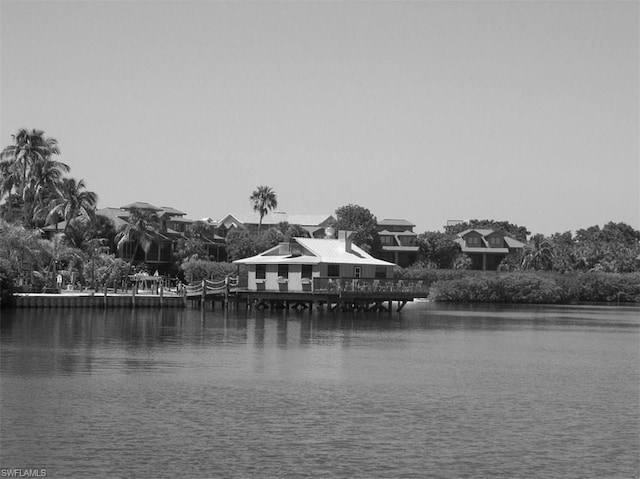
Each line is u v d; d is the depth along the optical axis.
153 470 29.19
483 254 186.62
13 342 62.03
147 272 143.75
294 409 38.88
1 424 34.69
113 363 52.12
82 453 30.92
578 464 30.75
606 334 85.50
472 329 87.88
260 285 104.25
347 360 56.72
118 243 141.38
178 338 68.25
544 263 188.12
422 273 160.75
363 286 100.19
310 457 31.00
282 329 79.06
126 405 38.81
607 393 45.03
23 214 127.81
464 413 38.78
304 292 100.19
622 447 33.03
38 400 39.50
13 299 91.69
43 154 126.06
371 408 39.53
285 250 106.50
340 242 107.62
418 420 37.12
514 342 73.94
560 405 41.22
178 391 42.66
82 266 116.94
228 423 35.75
